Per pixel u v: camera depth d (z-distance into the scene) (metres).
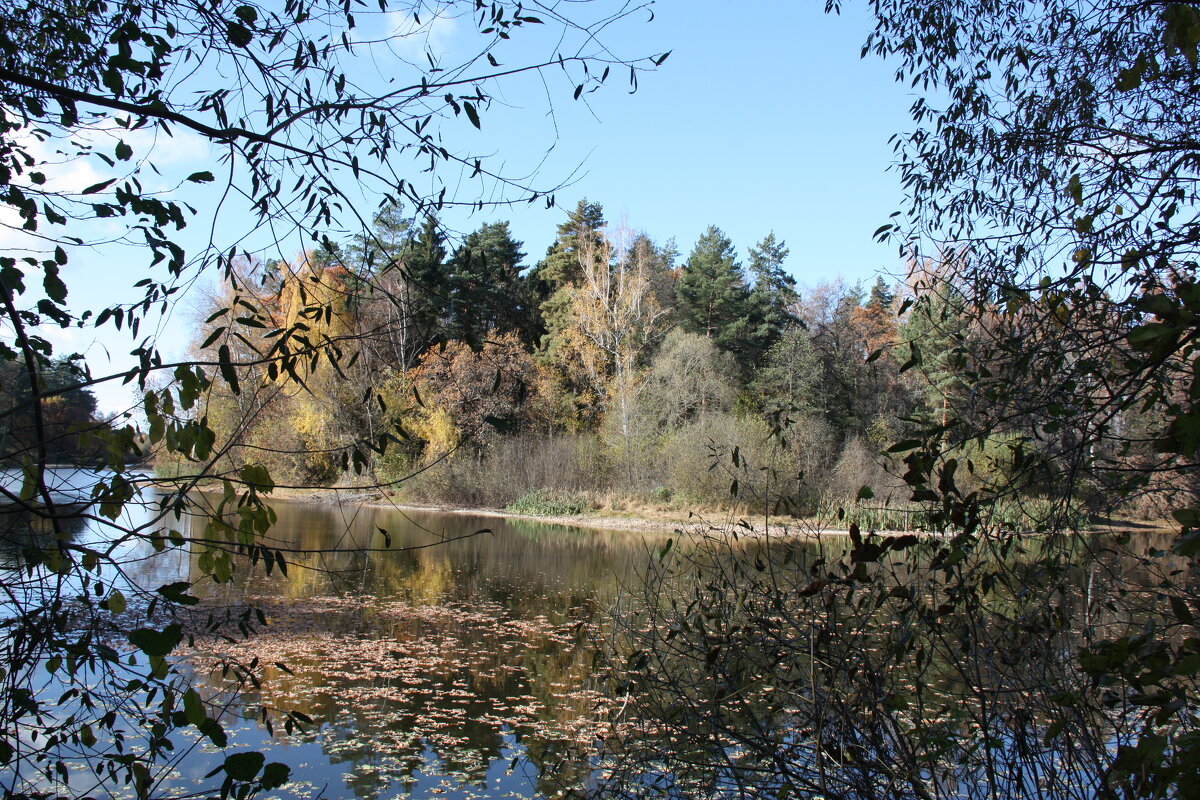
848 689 3.05
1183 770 1.48
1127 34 3.03
